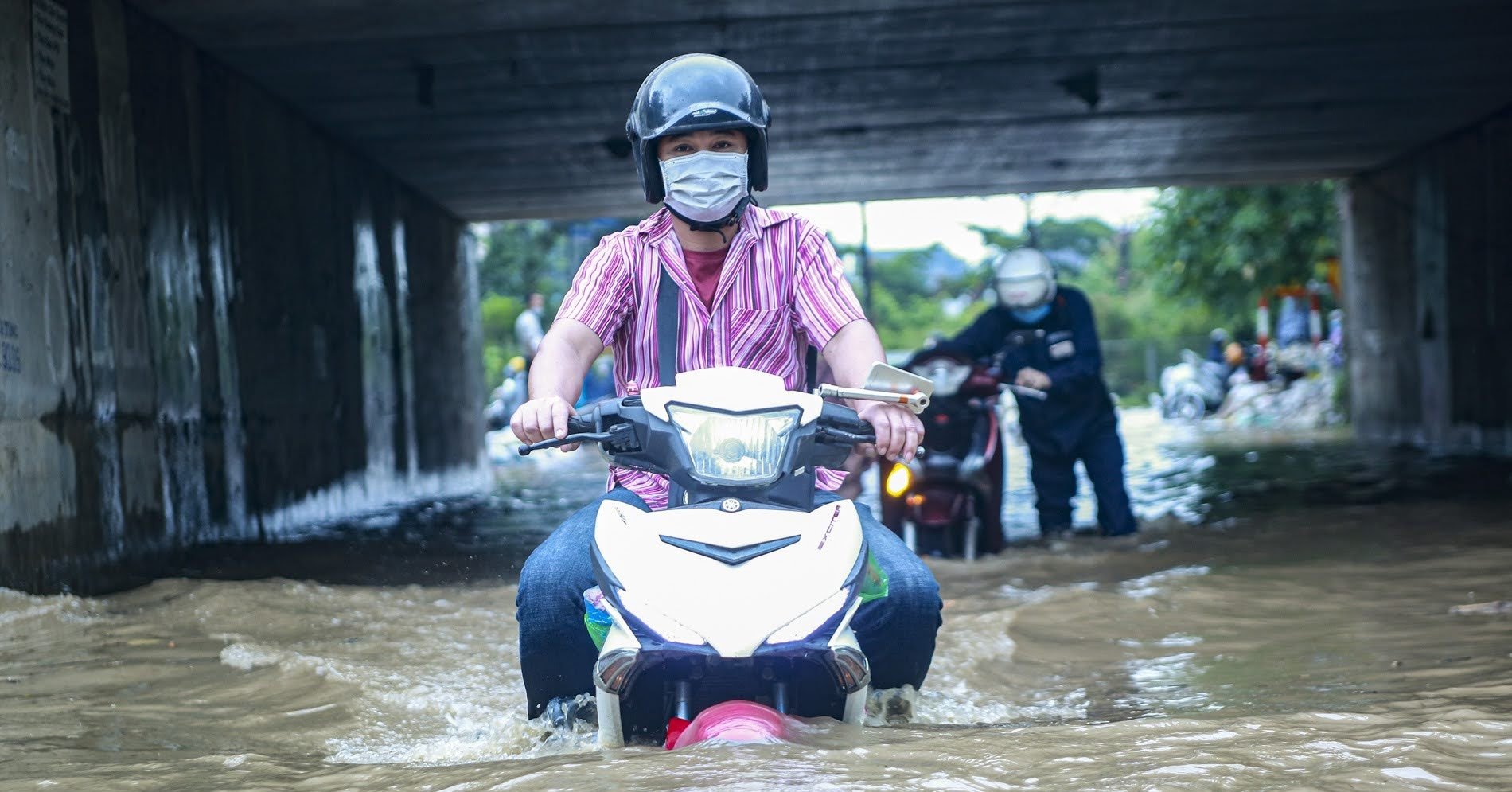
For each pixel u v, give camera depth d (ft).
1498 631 15.24
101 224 26.48
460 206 59.11
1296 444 62.64
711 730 9.17
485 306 122.72
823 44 37.55
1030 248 27.96
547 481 61.05
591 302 11.67
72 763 10.62
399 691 13.82
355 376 45.44
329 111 41.57
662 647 9.11
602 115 44.09
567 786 8.42
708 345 11.68
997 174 57.77
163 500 28.81
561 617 10.82
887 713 11.59
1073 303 28.30
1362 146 55.16
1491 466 43.62
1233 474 46.09
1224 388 102.12
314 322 41.45
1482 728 9.70
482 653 16.16
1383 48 39.88
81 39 26.32
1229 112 47.47
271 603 20.36
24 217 22.81
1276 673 13.66
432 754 10.82
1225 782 8.31
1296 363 95.50
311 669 14.98
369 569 26.04
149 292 28.89
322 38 34.19
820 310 11.76
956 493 25.39
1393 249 60.39
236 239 35.27
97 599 21.45
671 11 34.19
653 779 8.37
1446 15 36.78
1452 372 54.95
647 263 11.77
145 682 14.65
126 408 26.99
